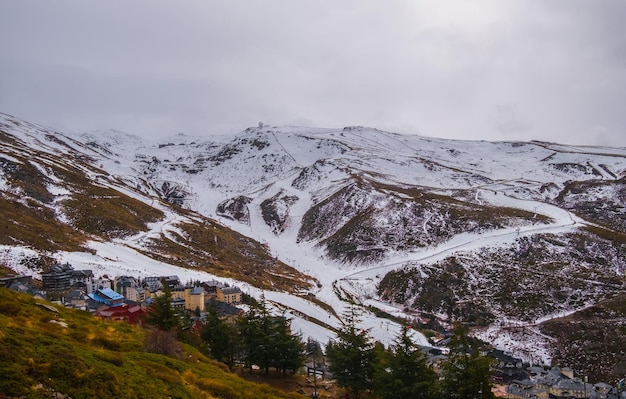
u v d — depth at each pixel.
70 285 140.88
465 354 68.38
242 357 87.75
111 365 41.72
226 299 162.62
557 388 111.19
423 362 69.12
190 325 98.00
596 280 179.88
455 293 189.75
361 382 75.75
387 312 186.25
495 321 167.38
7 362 34.00
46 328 48.88
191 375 49.06
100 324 59.91
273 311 157.00
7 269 147.88
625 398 108.44
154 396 39.91
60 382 34.78
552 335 150.00
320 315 172.50
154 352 55.31
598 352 136.62
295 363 83.19
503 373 121.56
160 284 159.75
